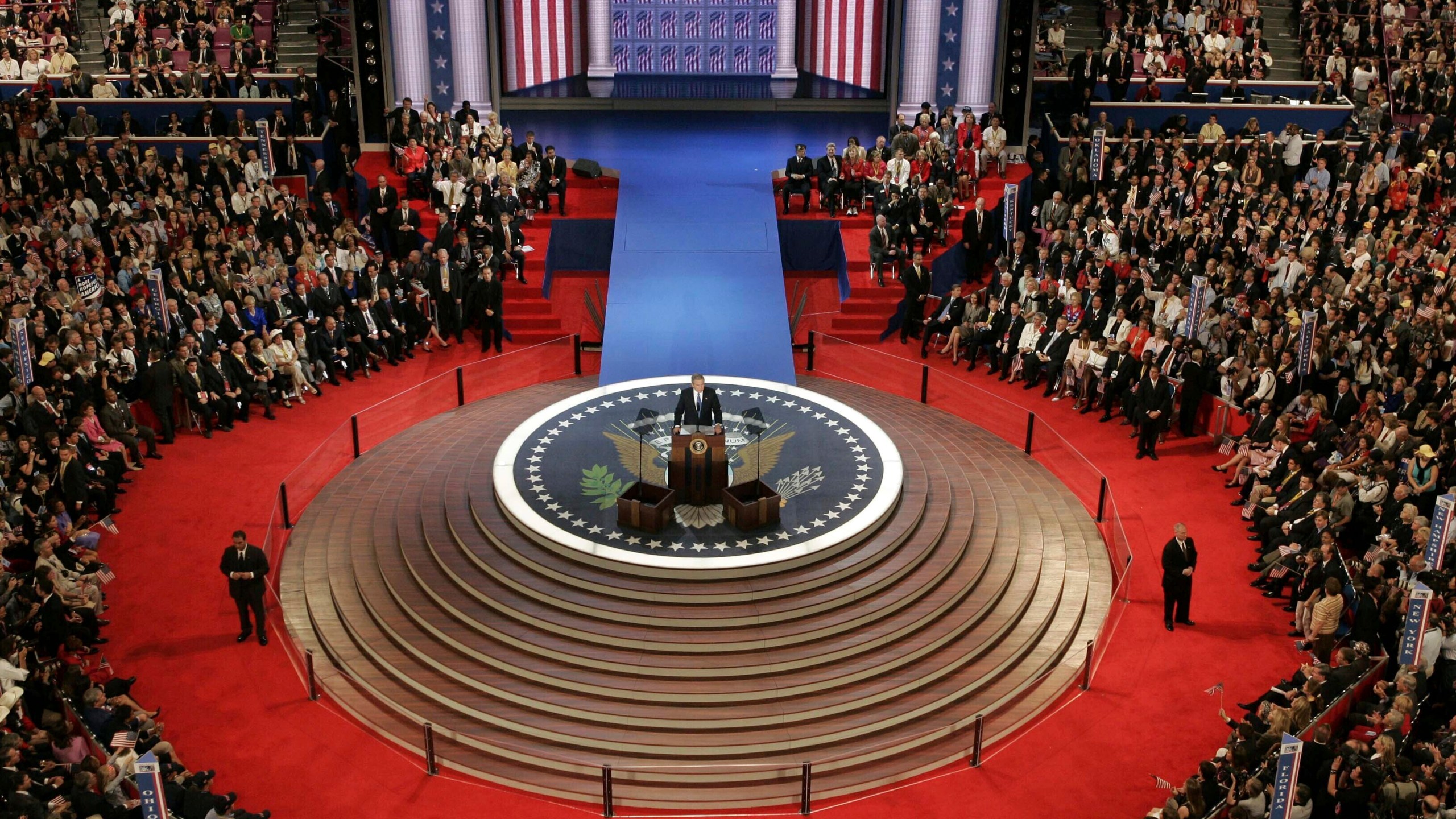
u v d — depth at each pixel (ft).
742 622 51.47
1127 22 113.70
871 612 52.75
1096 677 52.75
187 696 50.70
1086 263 85.66
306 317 79.20
